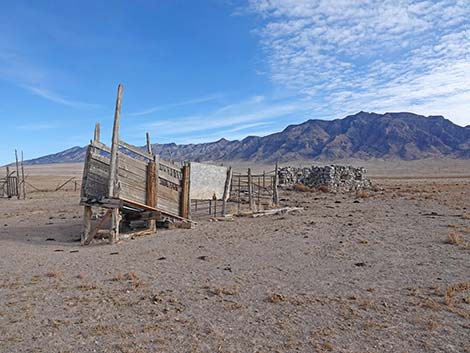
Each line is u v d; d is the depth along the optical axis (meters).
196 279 8.45
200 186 18.97
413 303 6.84
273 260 10.30
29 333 5.64
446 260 9.95
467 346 5.20
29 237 14.28
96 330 5.73
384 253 10.93
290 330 5.74
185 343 5.32
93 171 13.32
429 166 146.75
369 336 5.52
